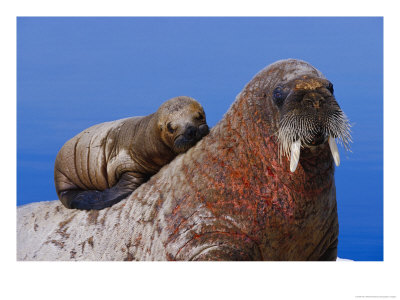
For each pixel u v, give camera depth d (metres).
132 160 15.24
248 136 11.26
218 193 11.12
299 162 10.90
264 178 10.98
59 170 16.41
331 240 11.96
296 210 10.93
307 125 10.20
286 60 11.74
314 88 10.59
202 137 13.55
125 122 16.48
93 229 12.77
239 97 11.81
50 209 14.37
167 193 11.96
